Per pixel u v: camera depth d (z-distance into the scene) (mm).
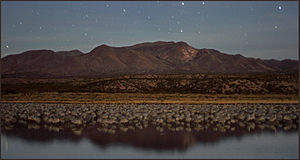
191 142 33344
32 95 101000
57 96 98000
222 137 35875
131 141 33875
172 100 87625
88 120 48625
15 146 32188
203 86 114000
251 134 37562
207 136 36312
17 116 54781
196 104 77500
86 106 69875
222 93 106188
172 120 47219
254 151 30016
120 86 116875
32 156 28578
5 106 69812
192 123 45438
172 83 119500
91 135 37031
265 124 44688
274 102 81812
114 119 46812
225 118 47531
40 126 43594
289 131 39469
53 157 28234
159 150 30297
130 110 58969
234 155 28672
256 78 121125
